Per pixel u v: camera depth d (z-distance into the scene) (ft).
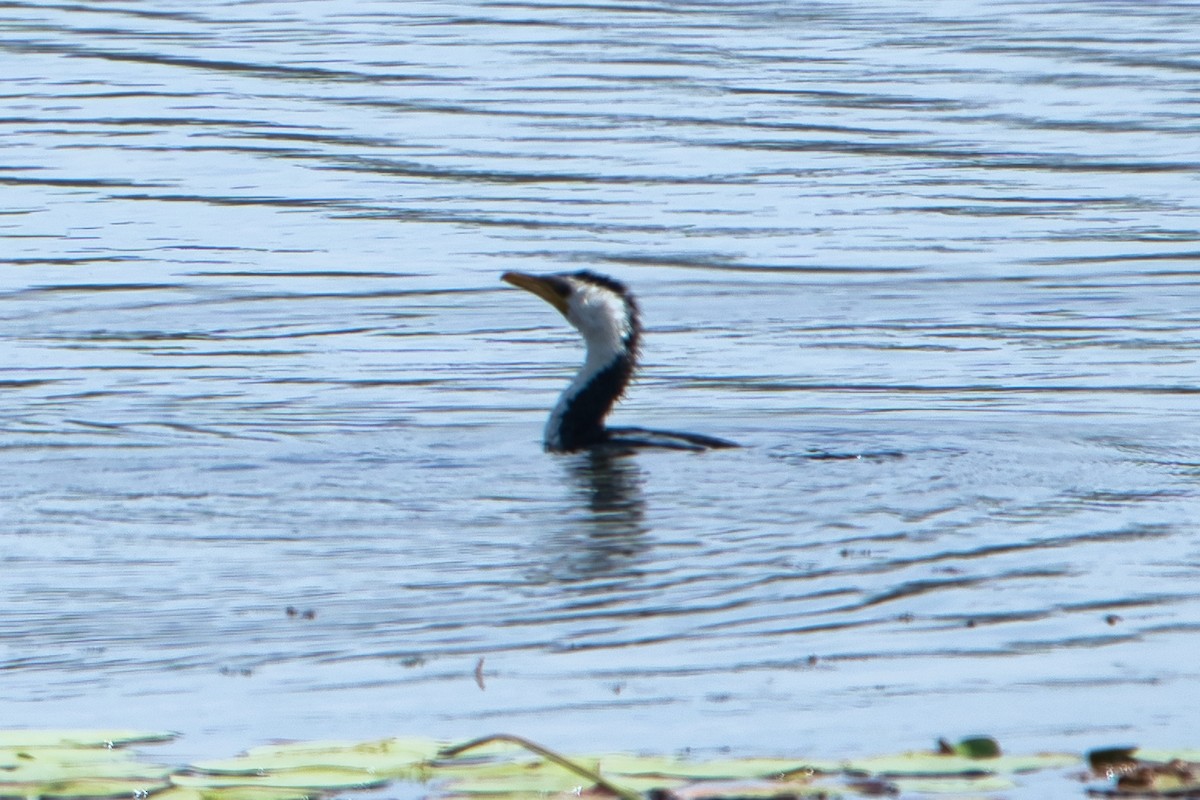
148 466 47.85
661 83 109.19
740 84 109.09
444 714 30.71
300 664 33.42
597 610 36.58
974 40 123.54
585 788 26.73
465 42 121.19
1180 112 102.42
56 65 112.88
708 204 84.17
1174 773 27.37
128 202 83.41
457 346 63.62
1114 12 134.10
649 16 131.75
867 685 32.09
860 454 49.08
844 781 27.12
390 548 40.65
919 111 102.83
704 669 33.01
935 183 88.07
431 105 103.14
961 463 48.29
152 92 105.70
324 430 52.65
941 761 27.91
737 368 60.75
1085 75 112.27
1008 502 44.42
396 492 45.32
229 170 89.15
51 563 39.47
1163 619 35.68
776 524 42.47
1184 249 77.36
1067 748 29.01
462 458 49.16
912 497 44.86
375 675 32.81
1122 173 89.97
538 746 26.81
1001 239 78.89
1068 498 44.80
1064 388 57.77
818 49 120.16
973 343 63.77
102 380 58.23
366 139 95.35
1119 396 56.70
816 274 73.56
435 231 79.30
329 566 39.34
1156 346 63.10
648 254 76.23
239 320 66.33
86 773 27.30
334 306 68.54
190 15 131.13
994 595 37.32
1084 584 38.01
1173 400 56.24
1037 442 50.88
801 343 63.93
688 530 42.11
